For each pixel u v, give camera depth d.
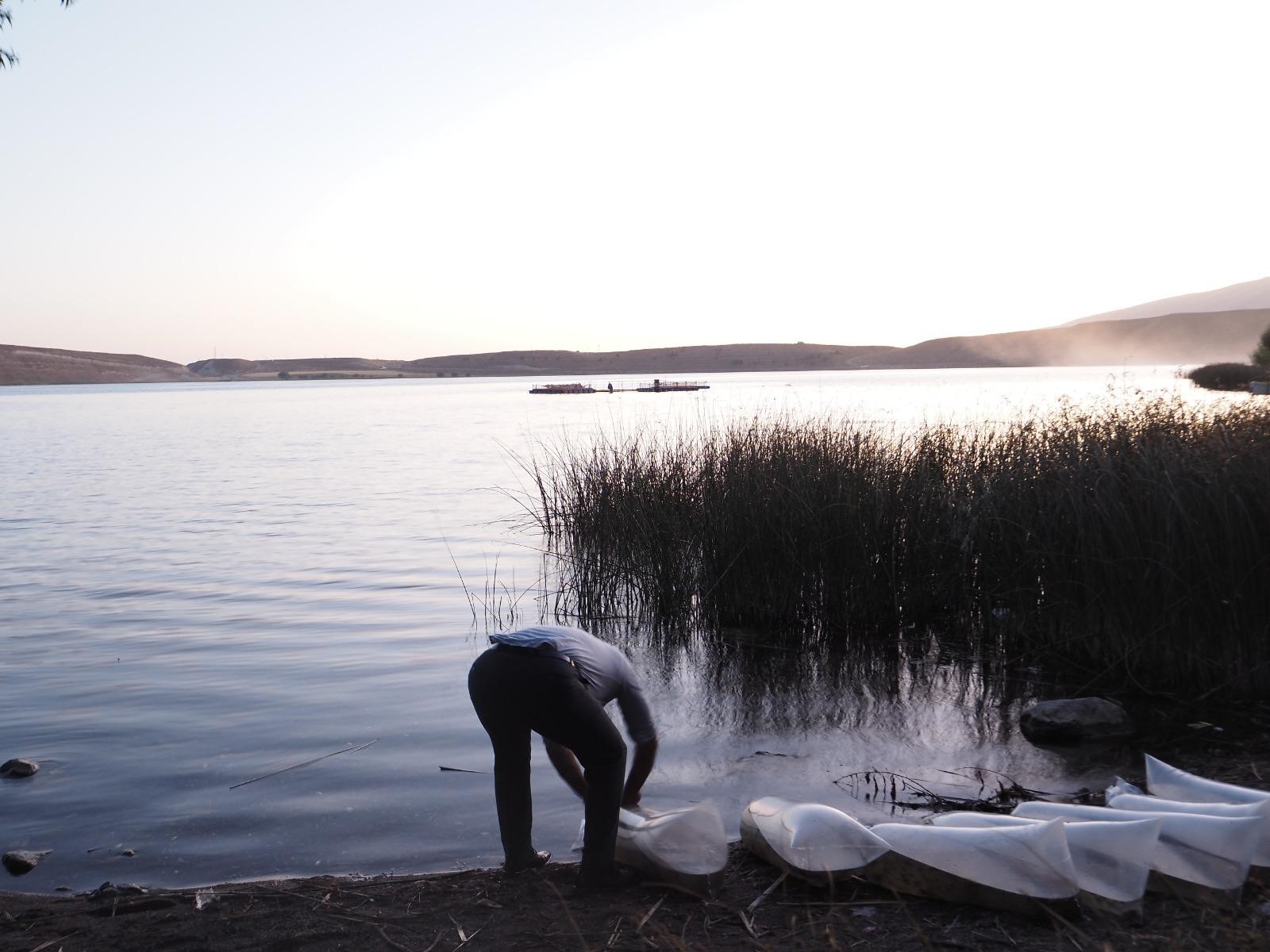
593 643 3.91
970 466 8.87
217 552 13.43
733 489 9.23
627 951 3.30
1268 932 3.28
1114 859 3.55
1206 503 6.54
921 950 3.27
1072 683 6.97
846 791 5.11
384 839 4.66
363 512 17.62
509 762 3.98
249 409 81.62
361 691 7.14
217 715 6.58
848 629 8.66
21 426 54.66
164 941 3.46
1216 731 5.77
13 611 9.89
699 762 5.63
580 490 11.75
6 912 3.80
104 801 5.14
